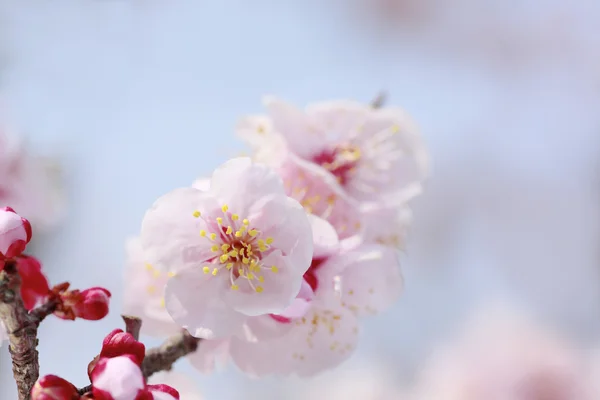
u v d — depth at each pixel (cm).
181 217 27
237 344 28
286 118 30
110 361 25
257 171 27
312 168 28
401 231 29
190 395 28
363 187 30
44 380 25
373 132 30
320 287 27
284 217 27
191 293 27
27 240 26
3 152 33
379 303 28
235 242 27
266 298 27
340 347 28
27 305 26
